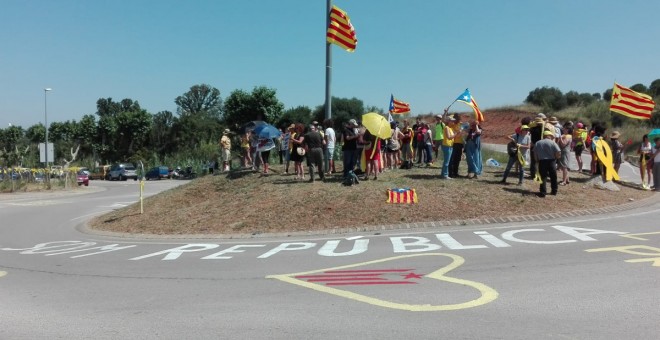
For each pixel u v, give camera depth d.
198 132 84.38
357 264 7.86
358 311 5.49
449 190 13.19
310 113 60.69
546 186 14.15
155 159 67.44
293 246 9.78
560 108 62.69
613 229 9.98
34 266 9.04
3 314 5.87
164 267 8.36
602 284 6.14
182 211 14.40
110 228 14.09
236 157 38.81
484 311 5.32
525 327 4.81
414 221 11.56
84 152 87.88
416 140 18.92
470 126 14.88
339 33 15.66
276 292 6.41
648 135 17.56
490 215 11.76
